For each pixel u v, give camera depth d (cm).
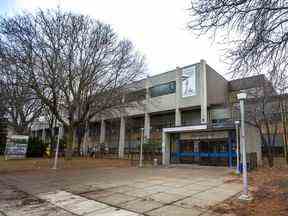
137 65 2658
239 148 1773
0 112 2670
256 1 541
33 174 1538
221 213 628
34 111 3025
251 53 572
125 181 1204
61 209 698
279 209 636
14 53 1827
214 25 589
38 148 3134
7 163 2042
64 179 1297
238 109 2456
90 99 2169
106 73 2214
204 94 3072
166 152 2611
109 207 707
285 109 2088
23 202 787
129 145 4116
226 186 1039
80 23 2075
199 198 805
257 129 2348
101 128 4662
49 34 1928
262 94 2088
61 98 2064
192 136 2467
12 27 1845
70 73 1989
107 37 2205
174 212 645
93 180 1249
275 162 2514
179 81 3422
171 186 1046
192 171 1739
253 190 930
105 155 4262
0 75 1881
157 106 3647
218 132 2277
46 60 1912
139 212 650
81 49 2080
